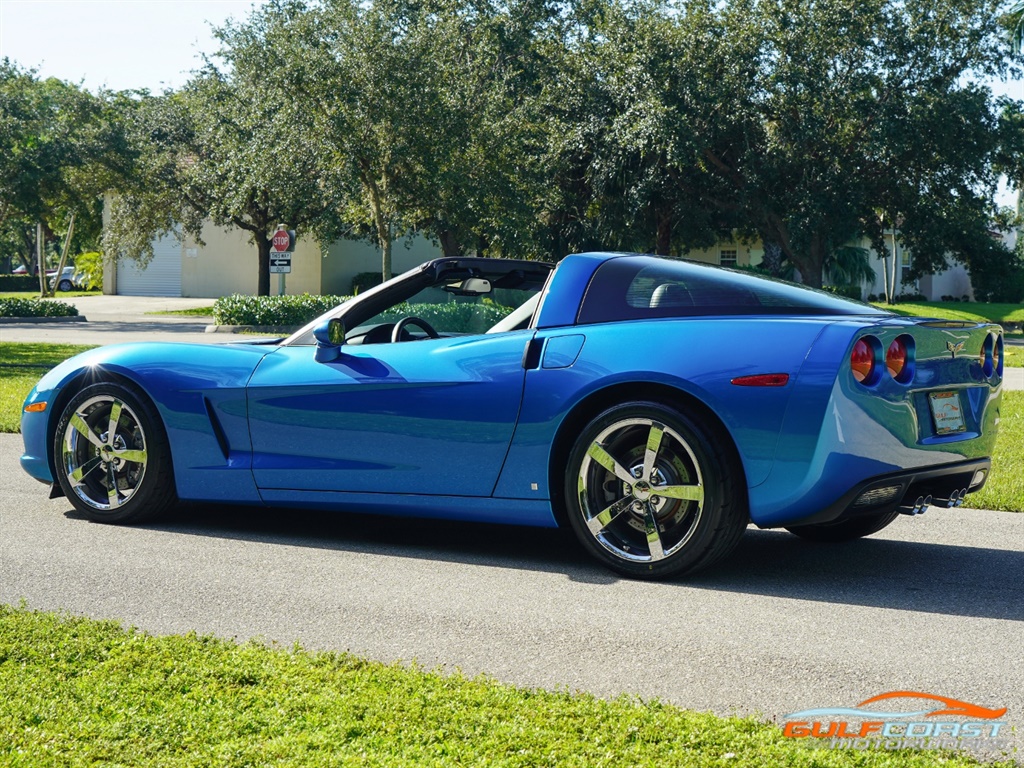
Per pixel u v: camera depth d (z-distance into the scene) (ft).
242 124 85.76
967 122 99.55
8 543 15.85
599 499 14.23
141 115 119.34
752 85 101.71
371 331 16.85
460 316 16.71
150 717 8.77
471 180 82.38
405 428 15.23
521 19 104.42
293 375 16.10
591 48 107.55
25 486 20.85
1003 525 18.26
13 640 10.81
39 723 8.63
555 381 14.21
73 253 243.81
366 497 15.65
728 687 9.96
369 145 76.89
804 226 102.42
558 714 8.93
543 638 11.47
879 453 12.97
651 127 97.96
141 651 10.52
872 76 99.25
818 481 12.87
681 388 13.38
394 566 14.71
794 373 12.93
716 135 104.88
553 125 104.78
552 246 117.08
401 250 154.92
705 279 14.44
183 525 17.37
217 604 12.67
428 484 15.17
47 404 17.72
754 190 104.78
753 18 100.99
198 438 16.76
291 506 16.33
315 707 9.03
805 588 13.74
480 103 84.48
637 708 9.15
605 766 7.86
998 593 13.58
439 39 81.00
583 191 116.88
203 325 95.40
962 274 191.72
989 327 14.83
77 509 17.58
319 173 81.66
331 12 77.97
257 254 146.41
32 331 82.69
